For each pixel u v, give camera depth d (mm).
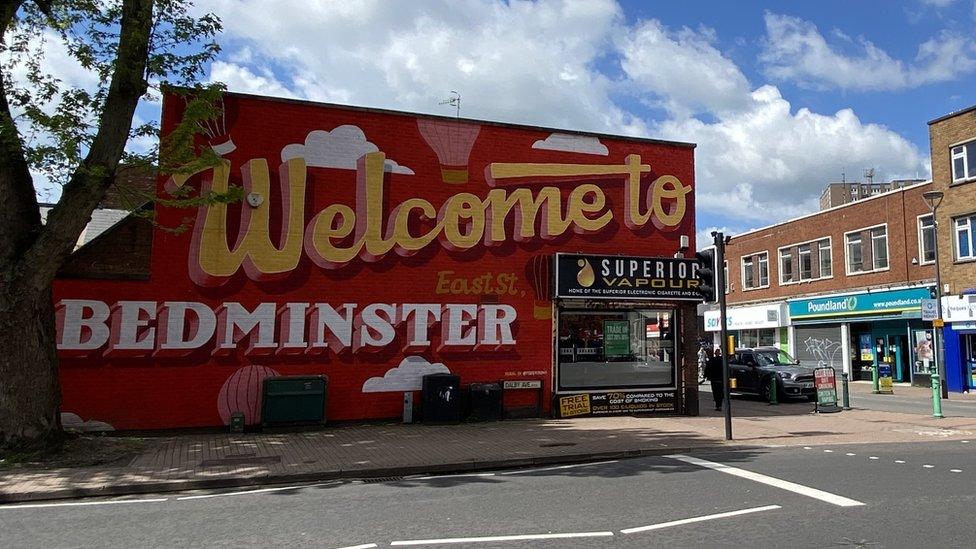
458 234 15047
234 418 12898
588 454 10656
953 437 12656
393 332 14375
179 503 7664
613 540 5781
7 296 9961
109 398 12516
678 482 8414
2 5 10375
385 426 13820
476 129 15406
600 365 15852
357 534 6109
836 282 31297
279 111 14016
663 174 16859
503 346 15133
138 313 12820
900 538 5754
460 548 5609
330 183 14219
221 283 13328
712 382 18125
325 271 14023
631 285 15531
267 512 7082
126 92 10633
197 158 11234
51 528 6520
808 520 6391
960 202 24641
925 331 26172
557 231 15789
